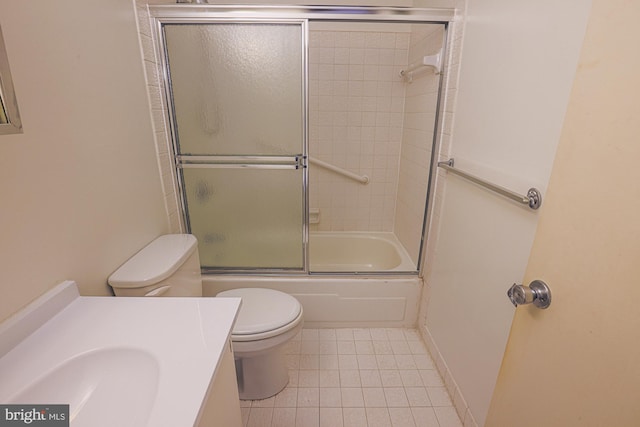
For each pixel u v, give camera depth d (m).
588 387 0.63
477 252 1.22
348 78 2.30
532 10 0.90
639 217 0.51
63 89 0.89
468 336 1.30
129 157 1.24
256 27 1.44
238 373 1.46
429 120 1.84
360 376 1.60
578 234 0.65
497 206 1.08
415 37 2.09
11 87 0.70
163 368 0.63
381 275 1.88
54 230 0.85
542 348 0.77
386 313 1.91
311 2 2.09
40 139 0.80
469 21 1.30
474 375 1.25
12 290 0.72
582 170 0.63
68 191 0.90
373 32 2.20
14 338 0.70
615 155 0.56
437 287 1.63
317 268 2.33
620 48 0.54
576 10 0.73
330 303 1.88
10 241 0.72
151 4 1.39
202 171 1.65
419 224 2.00
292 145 1.61
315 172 2.53
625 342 0.55
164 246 1.33
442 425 1.35
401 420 1.38
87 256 0.98
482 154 1.19
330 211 2.64
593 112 0.60
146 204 1.37
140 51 1.33
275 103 1.54
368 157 2.50
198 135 1.59
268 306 1.41
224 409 0.75
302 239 1.80
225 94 1.53
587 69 0.61
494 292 1.10
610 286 0.57
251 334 1.26
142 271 1.12
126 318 0.79
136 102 1.30
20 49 0.75
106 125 1.09
